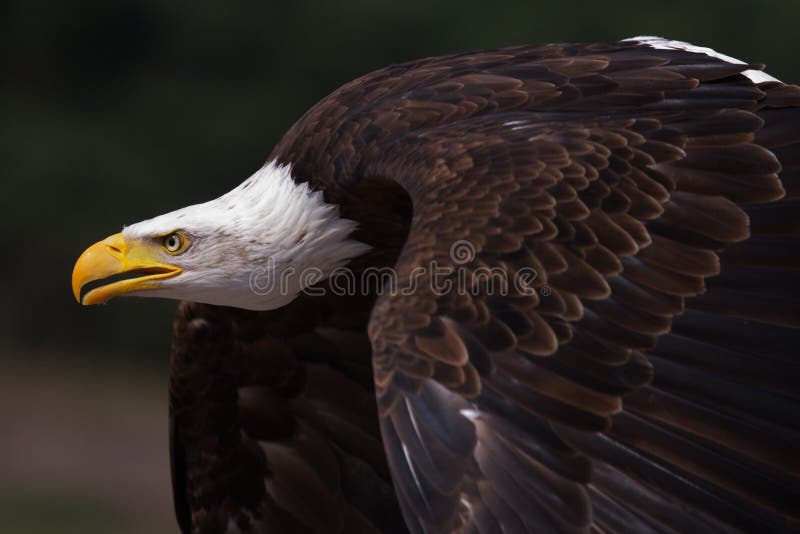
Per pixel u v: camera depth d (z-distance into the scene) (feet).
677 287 22.35
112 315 97.14
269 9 101.24
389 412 21.21
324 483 33.47
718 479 20.88
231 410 33.78
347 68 100.37
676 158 24.00
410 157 25.72
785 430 21.17
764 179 23.73
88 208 99.45
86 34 104.22
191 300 32.53
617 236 22.79
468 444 20.97
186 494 34.42
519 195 23.17
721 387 21.52
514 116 26.27
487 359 21.45
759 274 22.50
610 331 21.91
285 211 31.48
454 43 96.27
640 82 27.04
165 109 102.17
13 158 100.58
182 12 102.68
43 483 84.79
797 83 93.35
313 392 33.63
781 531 20.62
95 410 91.81
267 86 101.71
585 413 21.27
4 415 90.02
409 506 20.75
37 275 98.07
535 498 20.70
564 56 29.45
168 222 32.32
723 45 93.81
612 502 20.72
